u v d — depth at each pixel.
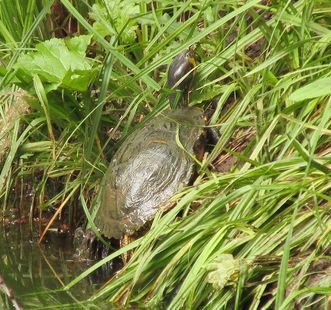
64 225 11.08
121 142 10.33
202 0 10.32
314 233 7.68
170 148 9.63
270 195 7.97
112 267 9.81
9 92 10.88
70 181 10.87
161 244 8.20
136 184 9.45
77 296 8.97
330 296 7.19
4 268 10.06
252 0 9.00
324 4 9.47
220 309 7.74
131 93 10.49
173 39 10.43
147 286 8.45
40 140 11.12
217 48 9.93
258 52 10.20
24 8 11.34
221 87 9.96
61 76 10.21
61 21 11.84
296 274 7.54
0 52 11.30
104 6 10.95
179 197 9.00
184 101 10.26
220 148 9.06
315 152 8.62
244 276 7.60
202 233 8.10
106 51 10.51
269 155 8.73
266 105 9.30
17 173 11.38
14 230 11.32
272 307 7.58
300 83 9.11
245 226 8.01
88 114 9.82
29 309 8.62
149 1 10.70
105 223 9.55
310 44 9.28
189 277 7.82
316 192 7.51
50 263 10.19
